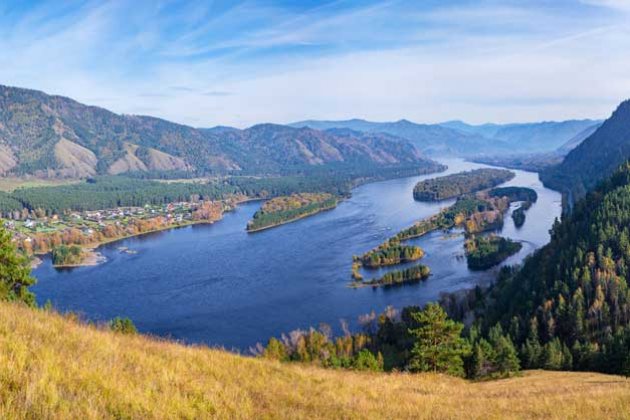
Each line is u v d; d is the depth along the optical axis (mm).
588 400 23562
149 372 17844
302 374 26000
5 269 46875
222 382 19688
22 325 18750
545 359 74438
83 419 12430
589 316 90188
